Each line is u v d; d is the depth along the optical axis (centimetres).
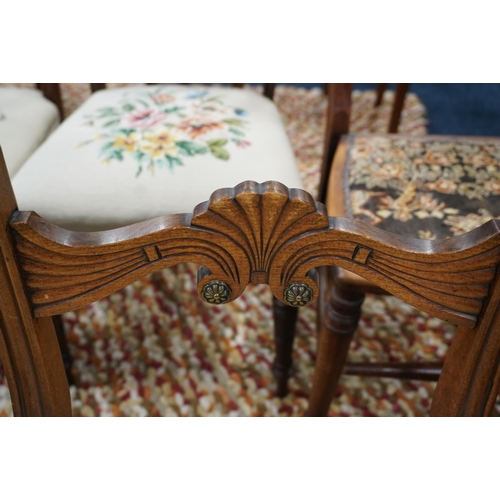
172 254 32
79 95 173
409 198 60
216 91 79
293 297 34
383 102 186
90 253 31
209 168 60
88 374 92
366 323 102
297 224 30
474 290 32
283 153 65
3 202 29
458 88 204
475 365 36
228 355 96
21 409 38
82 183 58
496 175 64
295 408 87
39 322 35
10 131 72
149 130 67
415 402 88
